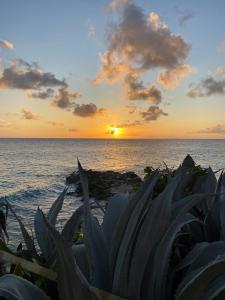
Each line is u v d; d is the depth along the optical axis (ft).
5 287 4.48
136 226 5.14
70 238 6.44
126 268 4.98
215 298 5.08
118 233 5.51
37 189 152.46
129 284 4.93
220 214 7.27
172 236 5.05
